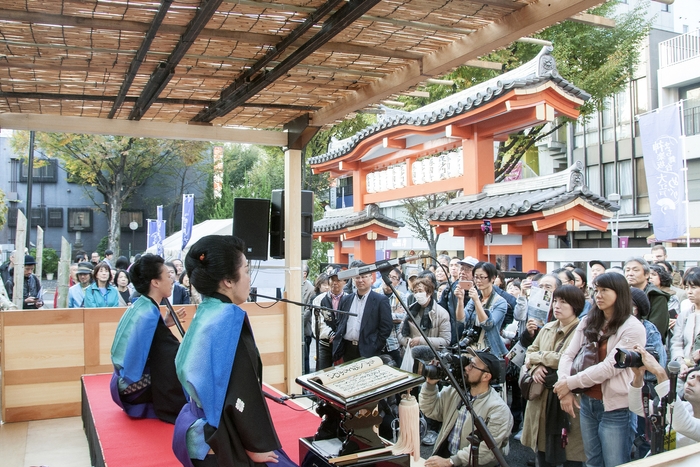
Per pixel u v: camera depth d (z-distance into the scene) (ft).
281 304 20.83
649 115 35.22
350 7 11.09
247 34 13.30
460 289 17.70
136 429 13.33
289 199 20.90
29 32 12.70
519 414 19.93
